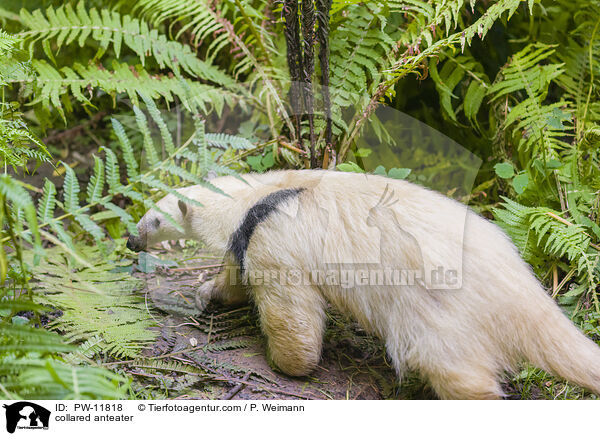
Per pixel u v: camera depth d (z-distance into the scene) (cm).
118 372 312
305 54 362
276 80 409
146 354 336
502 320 283
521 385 325
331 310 373
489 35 521
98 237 249
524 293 288
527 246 390
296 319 313
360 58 410
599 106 460
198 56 556
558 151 457
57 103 437
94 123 608
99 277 387
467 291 282
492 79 522
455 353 279
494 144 477
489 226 318
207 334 359
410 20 457
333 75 402
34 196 506
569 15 505
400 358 296
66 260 402
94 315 344
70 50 595
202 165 288
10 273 293
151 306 371
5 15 534
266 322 321
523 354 288
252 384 315
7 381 227
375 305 298
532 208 398
